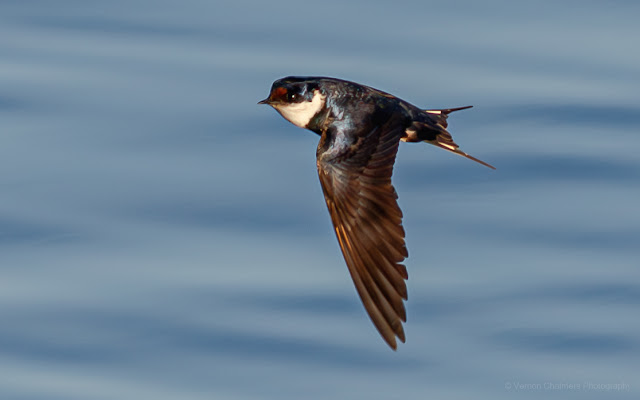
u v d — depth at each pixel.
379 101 12.67
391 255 11.56
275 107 12.81
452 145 12.81
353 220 11.88
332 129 12.50
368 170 12.12
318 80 12.88
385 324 11.33
